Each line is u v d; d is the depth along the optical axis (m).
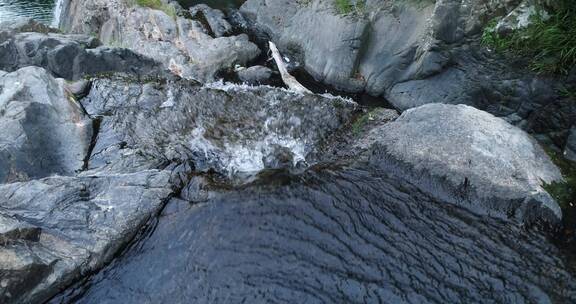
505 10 9.60
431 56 10.51
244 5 15.99
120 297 6.25
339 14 12.27
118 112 10.24
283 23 14.45
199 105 10.36
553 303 5.88
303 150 9.21
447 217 7.23
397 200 7.55
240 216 7.20
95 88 11.09
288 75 12.24
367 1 12.26
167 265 6.60
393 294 6.02
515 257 6.55
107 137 9.41
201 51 13.10
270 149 9.20
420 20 11.21
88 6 15.91
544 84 9.05
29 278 5.95
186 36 13.70
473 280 6.21
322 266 6.40
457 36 10.12
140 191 7.50
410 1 11.56
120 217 7.03
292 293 6.06
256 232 6.94
